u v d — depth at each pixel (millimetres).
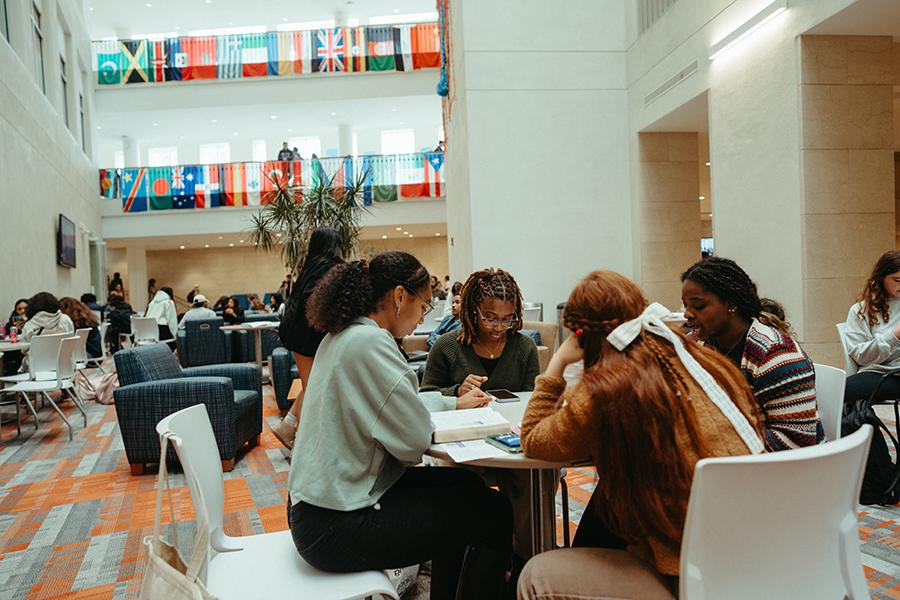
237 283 22406
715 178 6598
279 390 5773
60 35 12977
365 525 1534
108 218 16312
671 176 8305
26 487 3895
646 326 1337
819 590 1186
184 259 22266
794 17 5371
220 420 4062
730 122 6312
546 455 1375
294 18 18828
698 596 1106
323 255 2578
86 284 13914
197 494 1358
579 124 8414
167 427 1443
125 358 4152
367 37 16500
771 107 5699
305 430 1612
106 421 5988
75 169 13109
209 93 16578
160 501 1357
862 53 5363
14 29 9547
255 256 22422
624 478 1247
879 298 3162
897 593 2166
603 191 8438
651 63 7801
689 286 1901
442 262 21750
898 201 9977
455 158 10195
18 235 8664
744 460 1064
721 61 6430
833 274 5355
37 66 10961
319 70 16500
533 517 1854
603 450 1264
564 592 1289
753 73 5941
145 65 16484
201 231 16406
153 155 21781
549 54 8383
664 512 1222
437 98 16891
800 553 1156
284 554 1700
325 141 21531
